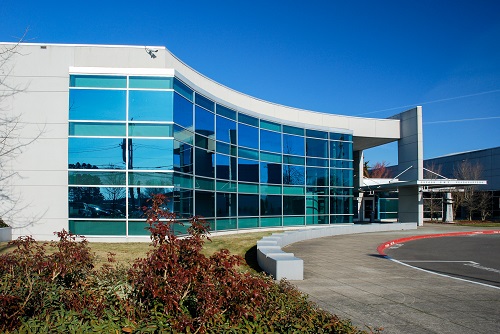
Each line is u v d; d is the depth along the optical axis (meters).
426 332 6.44
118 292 5.48
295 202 29.50
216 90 23.38
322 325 4.84
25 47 17.78
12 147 17.38
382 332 6.38
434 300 8.58
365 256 16.12
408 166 36.34
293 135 29.83
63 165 17.45
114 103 17.81
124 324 4.55
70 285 5.83
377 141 38.38
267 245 14.32
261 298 4.96
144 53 18.36
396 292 9.34
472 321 7.06
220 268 4.96
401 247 20.77
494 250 19.45
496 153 47.03
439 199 47.69
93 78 17.84
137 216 17.34
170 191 17.62
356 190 42.59
